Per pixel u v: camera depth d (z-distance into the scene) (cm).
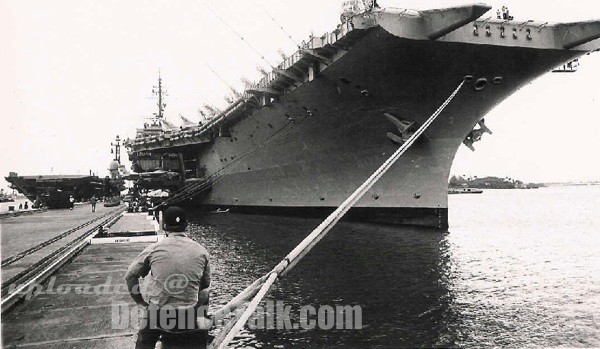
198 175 3100
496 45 1200
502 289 803
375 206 1692
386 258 1067
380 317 641
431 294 760
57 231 1166
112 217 1677
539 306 704
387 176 1614
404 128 1422
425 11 1118
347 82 1395
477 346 546
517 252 1236
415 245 1255
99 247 851
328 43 1261
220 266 1017
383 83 1345
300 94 1587
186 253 267
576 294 774
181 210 281
